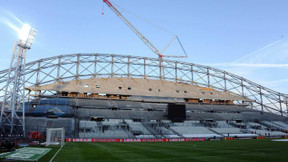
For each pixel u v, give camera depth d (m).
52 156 26.64
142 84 119.69
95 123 81.31
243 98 130.50
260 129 100.94
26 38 67.06
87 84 109.00
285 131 101.62
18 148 37.50
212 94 127.62
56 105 91.62
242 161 23.20
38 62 100.50
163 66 120.19
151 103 110.19
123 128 81.94
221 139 78.50
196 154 29.75
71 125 77.56
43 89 97.81
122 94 107.25
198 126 93.38
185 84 130.75
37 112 84.25
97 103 99.44
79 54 106.06
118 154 29.52
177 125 91.50
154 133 80.44
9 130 68.88
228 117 108.00
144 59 116.81
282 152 32.12
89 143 55.91
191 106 113.12
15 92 63.31
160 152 32.44
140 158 25.52
